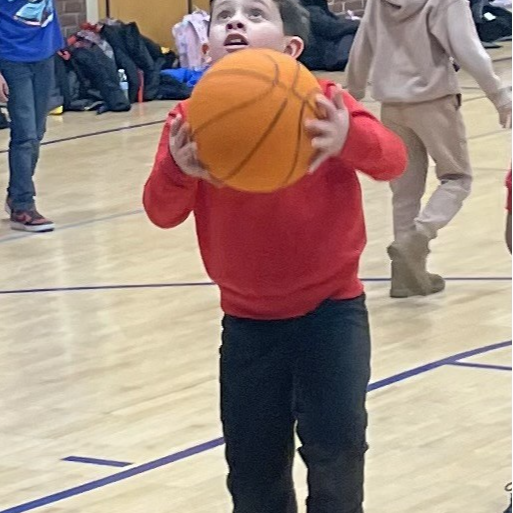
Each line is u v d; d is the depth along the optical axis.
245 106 2.60
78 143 10.91
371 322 5.58
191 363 5.15
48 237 7.57
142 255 7.07
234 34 2.89
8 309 6.07
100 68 12.68
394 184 6.00
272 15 2.93
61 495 3.84
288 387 2.98
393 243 5.96
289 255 2.87
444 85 5.75
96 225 7.86
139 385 4.89
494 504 3.63
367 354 2.93
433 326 5.50
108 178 9.37
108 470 4.04
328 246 2.88
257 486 3.02
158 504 3.73
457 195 5.96
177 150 2.70
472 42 5.62
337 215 2.89
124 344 5.45
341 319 2.90
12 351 5.41
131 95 13.05
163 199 2.86
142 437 4.33
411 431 4.23
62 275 6.68
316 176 2.85
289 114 2.61
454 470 3.90
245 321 2.95
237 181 2.66
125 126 11.76
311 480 2.96
